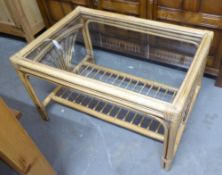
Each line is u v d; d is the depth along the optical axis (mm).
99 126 1362
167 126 866
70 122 1404
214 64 1414
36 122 1433
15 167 596
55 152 1277
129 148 1246
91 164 1208
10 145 546
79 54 1516
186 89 862
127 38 1492
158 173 1138
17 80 1719
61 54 1317
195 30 1107
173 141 937
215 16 1212
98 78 1487
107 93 910
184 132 1270
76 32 1422
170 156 1042
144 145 1247
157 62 1632
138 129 1228
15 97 1599
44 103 1399
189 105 1126
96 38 1609
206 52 1021
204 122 1307
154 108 828
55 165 1223
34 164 665
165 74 1566
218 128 1274
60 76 999
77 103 1438
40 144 1323
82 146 1286
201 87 1479
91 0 1545
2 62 1885
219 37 1288
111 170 1175
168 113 804
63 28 1318
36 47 1184
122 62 1704
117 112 1370
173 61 1399
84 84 949
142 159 1195
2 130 511
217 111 1351
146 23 1209
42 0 1787
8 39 2125
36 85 1643
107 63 1710
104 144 1279
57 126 1396
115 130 1331
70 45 1414
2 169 1111
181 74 1544
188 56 1271
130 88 1406
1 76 1767
